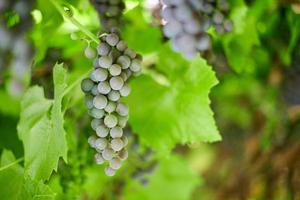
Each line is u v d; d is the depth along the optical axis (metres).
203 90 0.94
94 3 0.91
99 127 0.72
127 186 1.17
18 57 0.81
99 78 0.72
